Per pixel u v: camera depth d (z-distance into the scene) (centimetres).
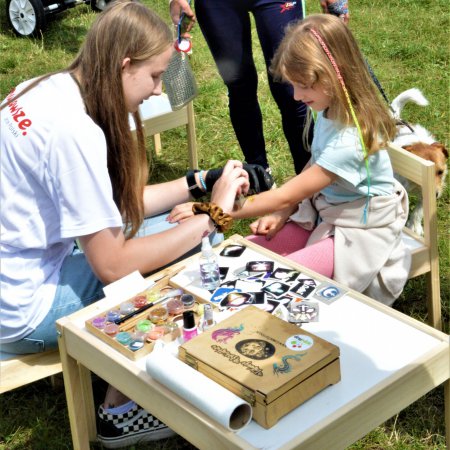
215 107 515
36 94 239
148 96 246
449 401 232
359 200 282
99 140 233
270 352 194
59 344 234
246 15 366
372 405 194
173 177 446
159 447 266
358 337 215
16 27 645
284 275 246
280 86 363
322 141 284
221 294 238
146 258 246
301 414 188
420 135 391
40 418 280
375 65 563
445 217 396
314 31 266
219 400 183
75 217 233
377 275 284
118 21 233
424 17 640
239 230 390
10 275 243
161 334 218
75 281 250
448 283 346
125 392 215
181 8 345
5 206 241
